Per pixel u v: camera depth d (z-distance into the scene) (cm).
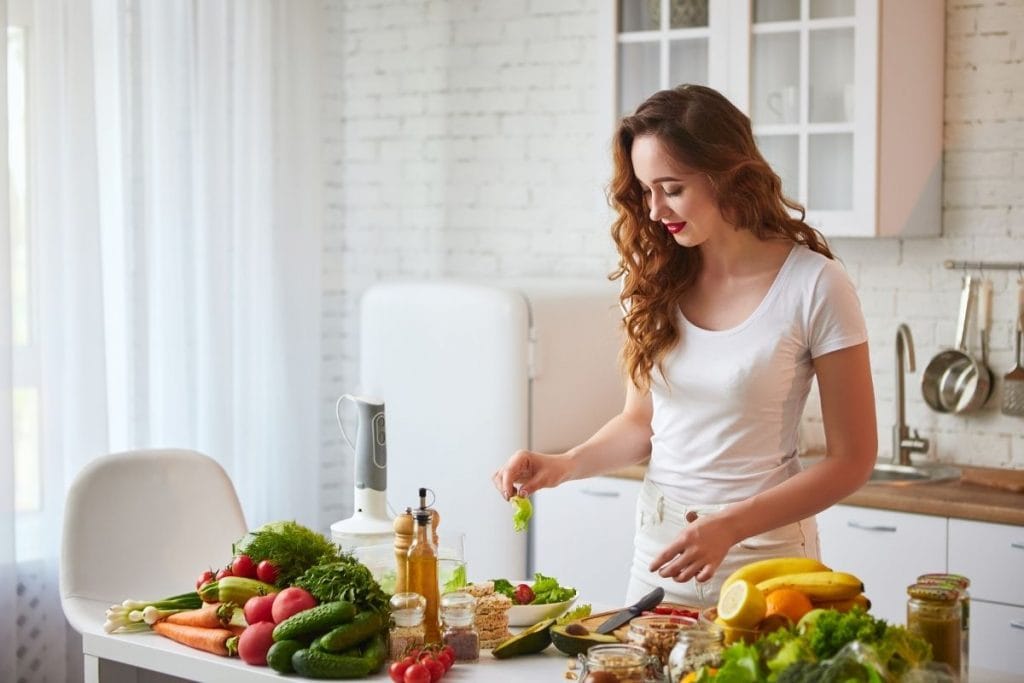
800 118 384
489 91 492
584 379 433
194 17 452
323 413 532
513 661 233
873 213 372
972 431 400
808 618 192
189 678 241
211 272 459
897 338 401
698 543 226
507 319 412
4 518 387
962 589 204
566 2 470
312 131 501
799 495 238
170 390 448
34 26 397
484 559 421
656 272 260
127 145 430
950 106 398
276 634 229
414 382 433
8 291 384
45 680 406
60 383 404
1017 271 390
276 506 495
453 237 504
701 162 242
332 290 533
